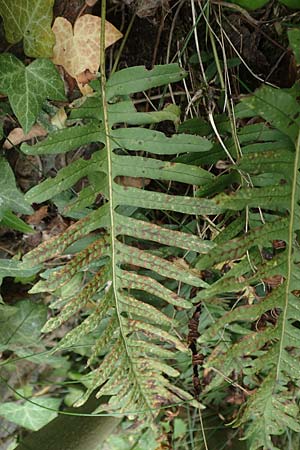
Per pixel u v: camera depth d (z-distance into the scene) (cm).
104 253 46
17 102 46
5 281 60
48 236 57
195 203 44
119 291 47
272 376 48
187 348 50
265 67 52
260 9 50
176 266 45
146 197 44
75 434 60
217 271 52
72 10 48
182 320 57
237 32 50
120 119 44
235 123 46
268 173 45
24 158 53
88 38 46
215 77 50
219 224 49
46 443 59
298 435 68
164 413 67
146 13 49
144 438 70
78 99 48
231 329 57
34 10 45
